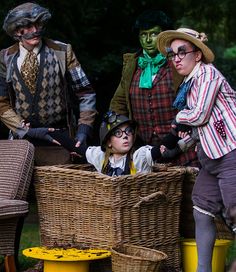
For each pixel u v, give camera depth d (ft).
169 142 19.57
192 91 18.33
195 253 20.17
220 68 43.04
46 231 20.53
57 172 20.03
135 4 38.58
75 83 21.66
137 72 21.81
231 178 17.90
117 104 22.39
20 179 20.49
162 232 19.76
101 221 19.30
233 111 18.08
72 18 35.88
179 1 40.65
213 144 17.99
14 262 20.65
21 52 21.31
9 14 21.04
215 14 43.01
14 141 21.04
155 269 18.07
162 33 18.71
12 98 21.59
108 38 38.17
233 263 10.71
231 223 18.35
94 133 38.11
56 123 21.71
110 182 18.86
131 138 20.06
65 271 18.76
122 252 18.90
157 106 21.38
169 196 19.77
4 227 20.01
